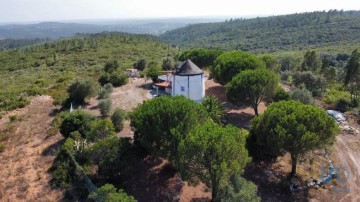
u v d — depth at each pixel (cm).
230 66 4800
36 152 3102
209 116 3219
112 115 3809
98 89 4834
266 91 3931
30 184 2597
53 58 11981
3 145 3216
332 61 10525
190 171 2284
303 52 14950
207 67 6594
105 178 2638
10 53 14575
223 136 2209
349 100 4931
